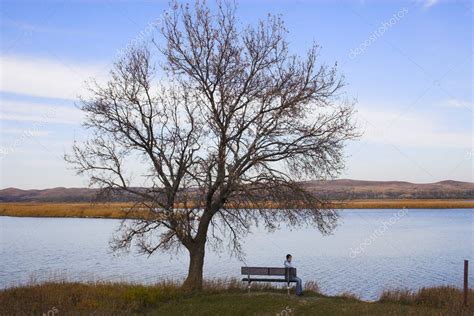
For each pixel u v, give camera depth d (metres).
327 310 18.72
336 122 21.92
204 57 22.61
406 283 31.38
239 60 22.39
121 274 34.41
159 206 22.41
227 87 21.92
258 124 21.70
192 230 23.06
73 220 112.50
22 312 17.72
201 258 23.38
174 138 22.42
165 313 18.66
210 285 23.80
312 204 21.53
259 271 22.95
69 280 30.22
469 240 61.22
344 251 49.53
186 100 22.59
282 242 59.59
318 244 57.00
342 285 30.75
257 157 21.70
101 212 116.12
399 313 18.25
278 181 21.53
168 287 22.92
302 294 22.83
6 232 74.38
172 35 22.75
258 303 19.86
